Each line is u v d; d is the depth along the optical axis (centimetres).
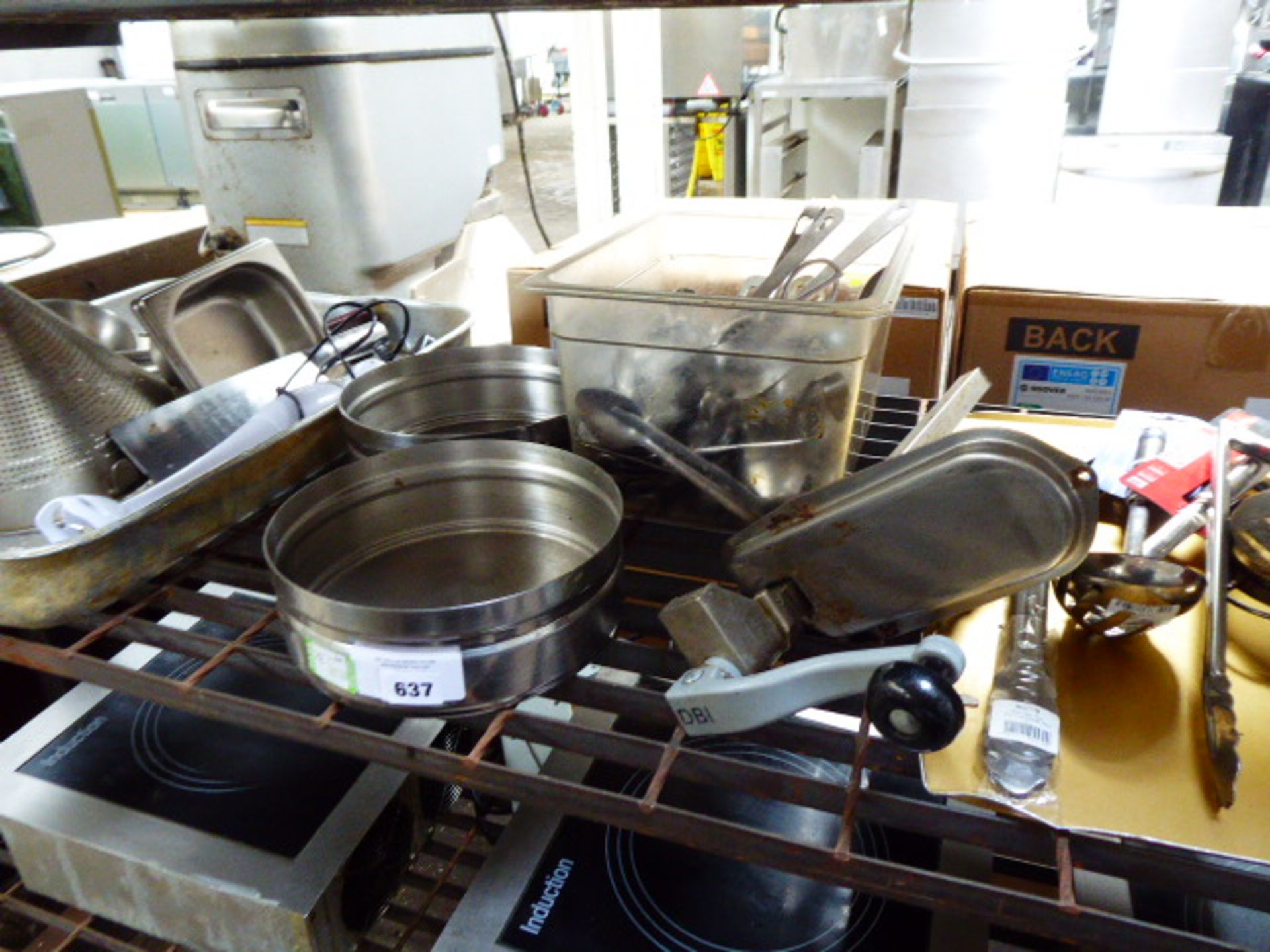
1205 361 86
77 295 124
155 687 58
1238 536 58
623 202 193
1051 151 220
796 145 298
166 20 66
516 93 198
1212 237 103
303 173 128
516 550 68
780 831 67
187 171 286
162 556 67
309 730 55
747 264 96
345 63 121
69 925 81
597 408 69
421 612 50
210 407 80
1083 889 64
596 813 50
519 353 87
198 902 67
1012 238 106
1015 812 46
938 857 65
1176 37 212
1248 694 53
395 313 104
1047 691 51
